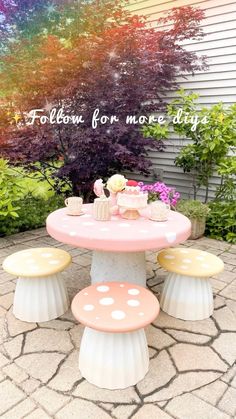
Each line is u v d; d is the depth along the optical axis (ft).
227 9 13.75
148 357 5.73
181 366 5.79
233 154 14.37
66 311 7.53
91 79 13.80
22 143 14.38
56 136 14.78
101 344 5.22
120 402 4.98
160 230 6.57
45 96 14.39
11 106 14.78
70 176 15.79
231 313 7.63
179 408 4.88
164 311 7.61
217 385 5.37
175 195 12.43
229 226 13.19
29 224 14.20
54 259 7.42
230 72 14.23
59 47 14.03
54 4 18.98
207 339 6.59
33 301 7.00
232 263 10.84
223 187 14.10
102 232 6.36
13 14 21.62
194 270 7.08
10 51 17.06
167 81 15.80
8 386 5.27
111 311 5.26
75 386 5.29
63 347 6.25
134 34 14.16
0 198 11.98
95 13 15.85
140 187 7.92
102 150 14.53
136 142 14.94
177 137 16.34
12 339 6.47
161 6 15.87
